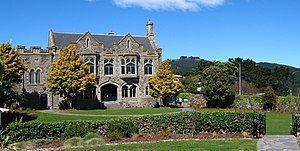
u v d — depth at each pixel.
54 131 23.05
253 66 122.25
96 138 21.81
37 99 57.53
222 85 62.22
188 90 91.25
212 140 21.92
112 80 63.03
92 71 61.44
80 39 61.31
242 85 98.62
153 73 66.62
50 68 57.41
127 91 64.38
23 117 40.53
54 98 58.16
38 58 58.19
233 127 25.02
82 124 23.59
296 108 57.94
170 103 71.12
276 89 113.75
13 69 49.53
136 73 64.25
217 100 64.38
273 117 47.25
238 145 19.61
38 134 22.64
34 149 19.84
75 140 21.44
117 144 20.98
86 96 61.03
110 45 65.25
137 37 70.06
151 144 20.66
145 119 25.09
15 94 51.84
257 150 17.95
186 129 25.23
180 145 20.00
